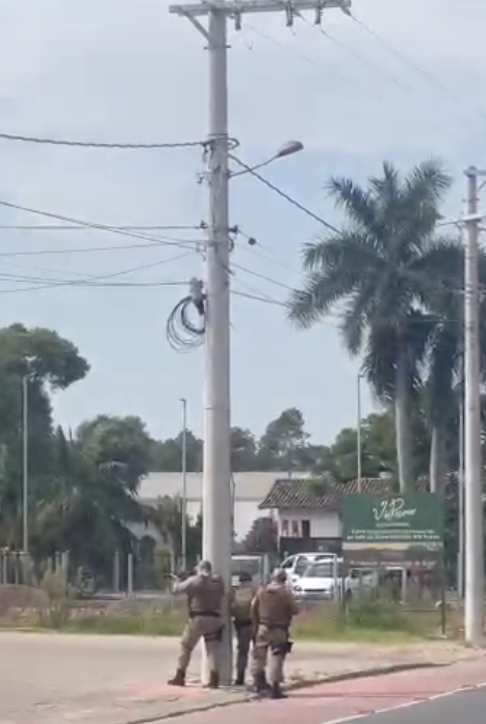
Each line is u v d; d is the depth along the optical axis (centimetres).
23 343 10838
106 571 9738
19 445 9888
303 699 2880
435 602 5225
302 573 6731
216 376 3069
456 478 8038
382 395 7538
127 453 10394
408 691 3062
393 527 5097
